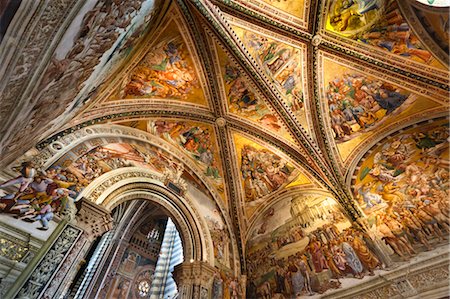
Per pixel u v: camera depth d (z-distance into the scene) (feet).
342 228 33.17
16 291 16.79
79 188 24.13
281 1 29.27
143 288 64.95
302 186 39.24
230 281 34.01
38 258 18.58
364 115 32.81
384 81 29.99
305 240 35.58
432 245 25.70
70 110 22.58
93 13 12.92
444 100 27.55
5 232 17.80
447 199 26.27
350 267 30.22
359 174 33.96
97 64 19.56
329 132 35.09
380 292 26.86
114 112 30.32
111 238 64.03
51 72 12.84
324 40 30.45
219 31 29.40
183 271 30.25
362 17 27.48
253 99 35.47
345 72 31.68
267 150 38.93
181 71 32.22
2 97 9.96
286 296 33.09
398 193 30.04
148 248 72.95
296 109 35.68
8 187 18.92
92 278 56.65
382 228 29.71
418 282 24.99
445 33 23.79
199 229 33.71
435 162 28.40
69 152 25.02
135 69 29.22
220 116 37.09
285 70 33.50
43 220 20.11
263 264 37.60
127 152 31.53
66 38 11.79
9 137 14.12
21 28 8.38
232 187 40.52
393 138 32.30
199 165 39.55
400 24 26.05
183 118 35.70
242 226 40.70
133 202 68.95
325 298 29.99
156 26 26.73
